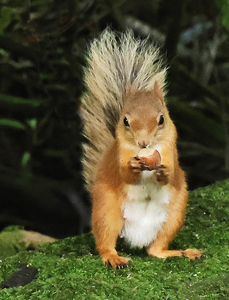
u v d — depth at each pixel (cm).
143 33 270
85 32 260
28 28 253
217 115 312
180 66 280
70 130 271
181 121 290
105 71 241
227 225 239
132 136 232
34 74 270
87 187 239
